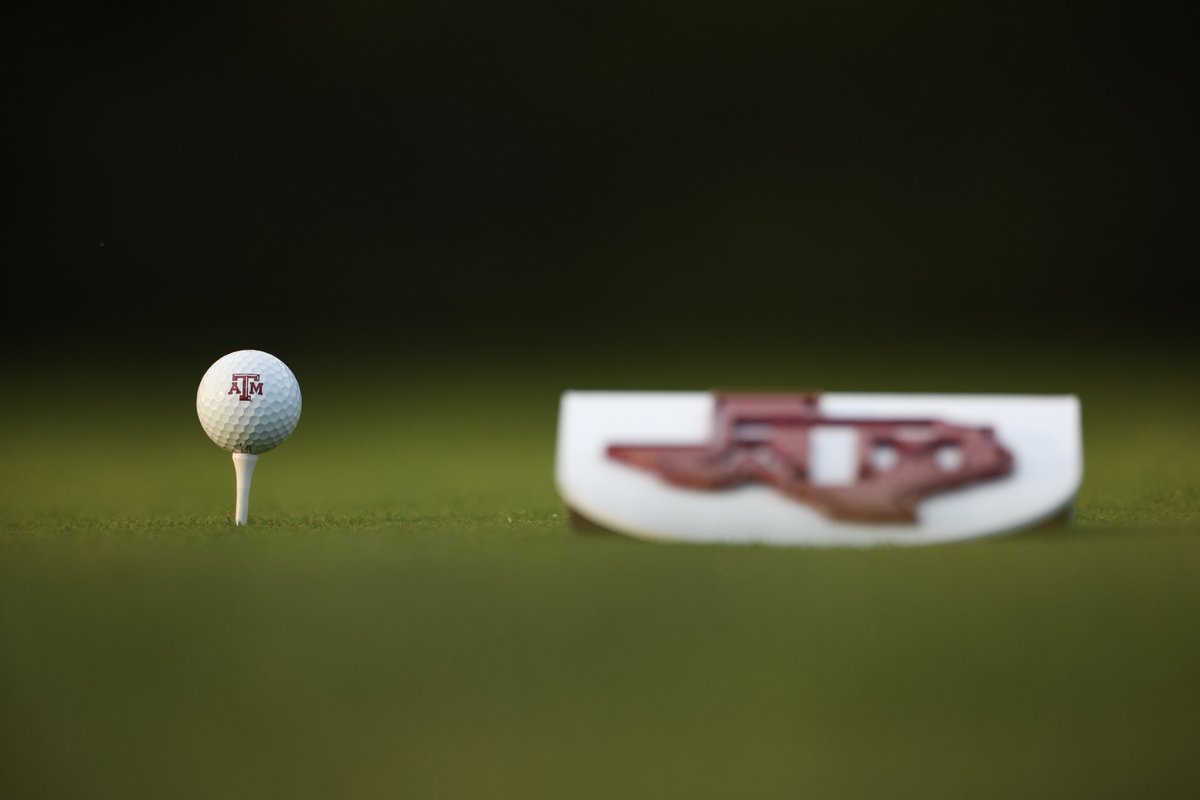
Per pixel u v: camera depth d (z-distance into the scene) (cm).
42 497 3181
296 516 2550
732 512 1777
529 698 1266
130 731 1202
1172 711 1195
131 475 3838
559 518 2439
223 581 1689
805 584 1583
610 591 1584
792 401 1812
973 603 1492
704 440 1795
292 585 1666
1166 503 2589
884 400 1812
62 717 1225
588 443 1816
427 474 3712
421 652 1380
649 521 1788
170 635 1448
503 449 4500
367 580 1680
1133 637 1388
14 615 1535
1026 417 1808
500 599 1570
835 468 1780
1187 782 1056
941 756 1092
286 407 2356
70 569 1783
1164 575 1616
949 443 1792
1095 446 4181
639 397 1827
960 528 1761
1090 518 2261
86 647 1410
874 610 1490
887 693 1241
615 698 1257
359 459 4225
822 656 1355
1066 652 1348
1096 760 1103
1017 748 1132
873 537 1756
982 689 1244
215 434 2333
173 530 2259
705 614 1482
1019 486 1780
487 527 2248
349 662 1355
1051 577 1608
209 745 1152
